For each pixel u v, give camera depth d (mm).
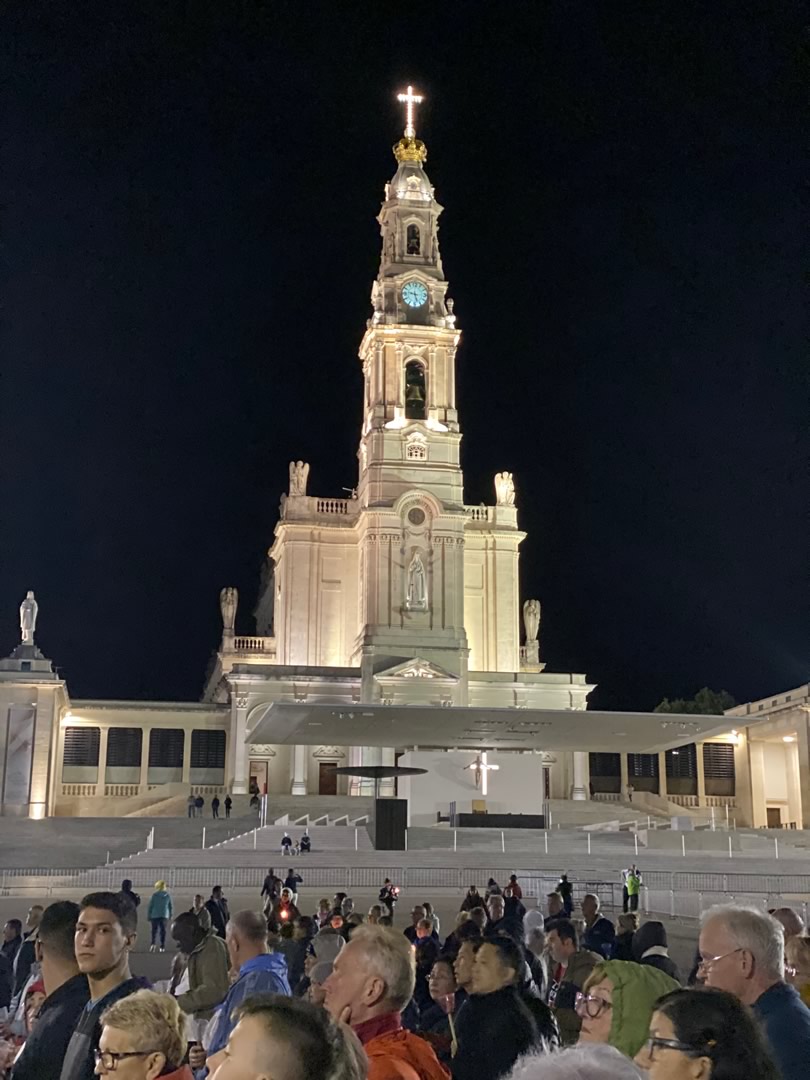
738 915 6773
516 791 65000
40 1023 7582
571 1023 9773
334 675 79438
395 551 82000
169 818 63156
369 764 78500
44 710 71875
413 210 88438
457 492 83875
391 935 6562
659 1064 4543
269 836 56969
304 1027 4145
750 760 87125
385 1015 6398
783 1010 6449
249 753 78750
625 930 16594
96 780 80000
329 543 86250
